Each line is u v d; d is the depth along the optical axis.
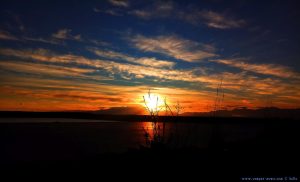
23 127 35.69
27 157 12.25
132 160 7.01
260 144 8.07
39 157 12.22
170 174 5.96
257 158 6.79
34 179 6.83
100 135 22.72
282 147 7.55
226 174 5.81
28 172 7.68
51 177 6.88
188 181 5.53
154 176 5.94
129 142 16.77
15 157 12.41
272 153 7.14
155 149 7.12
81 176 6.54
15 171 8.02
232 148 8.05
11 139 19.58
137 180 5.81
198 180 5.53
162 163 6.54
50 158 11.80
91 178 6.31
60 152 13.61
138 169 6.38
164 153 6.99
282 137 8.40
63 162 8.84
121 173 6.29
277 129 9.12
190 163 6.47
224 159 6.84
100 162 7.66
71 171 7.14
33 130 29.47
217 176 5.71
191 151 7.36
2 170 8.33
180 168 6.26
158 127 7.33
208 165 6.38
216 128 8.22
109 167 6.88
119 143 16.33
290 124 9.46
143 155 7.16
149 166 6.45
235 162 6.59
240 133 15.33
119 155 8.08
